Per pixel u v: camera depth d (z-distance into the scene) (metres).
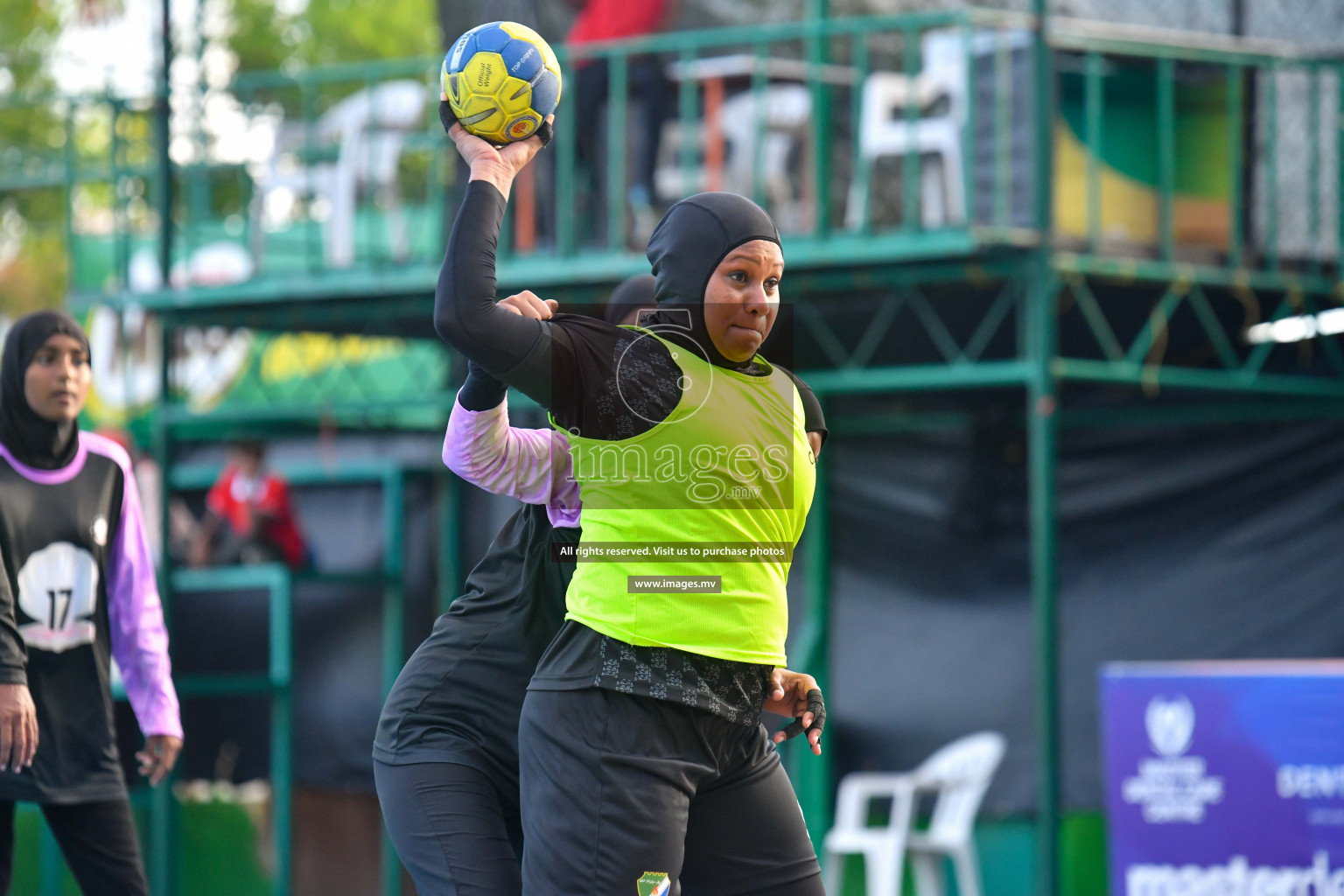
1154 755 21.03
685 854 10.28
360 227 33.06
